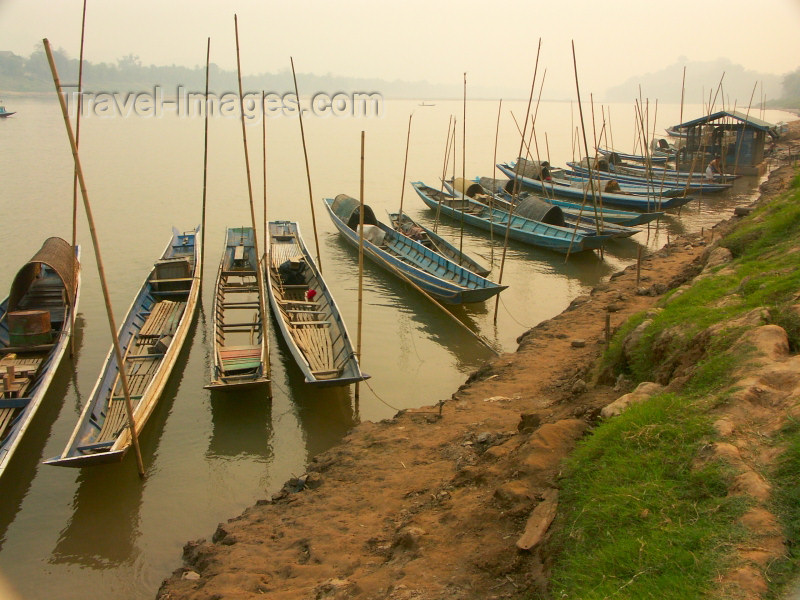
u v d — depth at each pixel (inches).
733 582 197.2
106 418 537.6
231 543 366.6
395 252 1041.5
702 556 212.1
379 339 764.0
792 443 242.4
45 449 552.7
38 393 553.3
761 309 356.2
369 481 411.8
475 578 265.3
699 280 521.7
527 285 976.9
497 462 367.9
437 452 438.3
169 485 494.3
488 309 866.1
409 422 499.5
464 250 1156.5
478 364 702.5
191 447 544.7
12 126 3009.4
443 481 388.5
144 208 1350.9
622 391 411.5
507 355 621.0
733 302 405.4
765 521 215.2
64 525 454.3
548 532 271.3
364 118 4926.2
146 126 3326.8
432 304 878.4
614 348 469.1
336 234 1227.9
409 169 2044.8
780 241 539.2
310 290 811.4
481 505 316.8
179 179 1695.4
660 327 420.2
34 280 824.9
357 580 290.8
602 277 1016.9
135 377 606.2
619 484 265.4
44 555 428.5
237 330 736.3
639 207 1434.5
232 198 1481.3
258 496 482.3
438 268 945.5
